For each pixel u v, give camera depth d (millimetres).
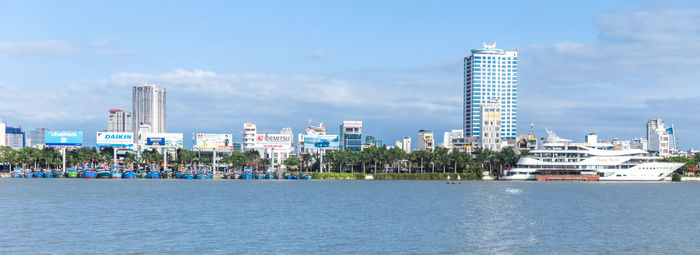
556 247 101875
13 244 101125
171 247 99062
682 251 99188
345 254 94438
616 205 181750
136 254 93312
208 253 94438
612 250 99750
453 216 145500
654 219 143125
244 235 112062
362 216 144875
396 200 196625
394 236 112188
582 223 133625
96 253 93875
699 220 141375
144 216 141375
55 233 113000
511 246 102375
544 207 171750
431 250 98375
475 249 99438
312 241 105938
